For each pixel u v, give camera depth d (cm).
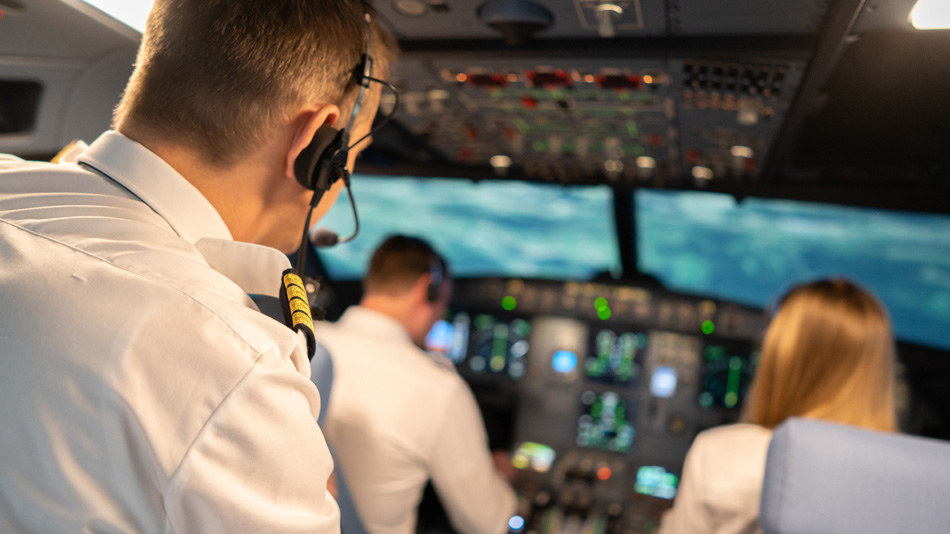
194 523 54
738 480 141
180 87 69
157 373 55
